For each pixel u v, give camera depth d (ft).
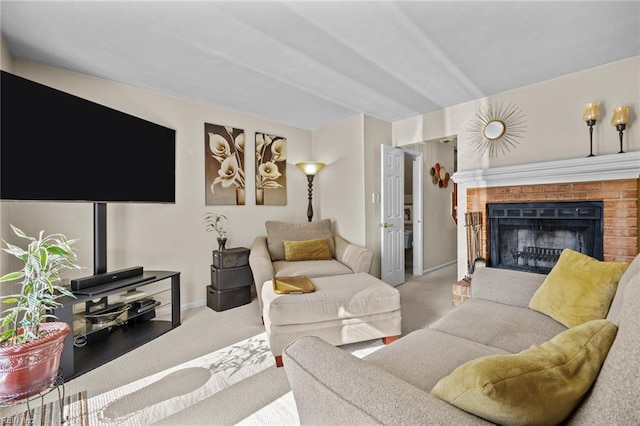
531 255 9.30
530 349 2.40
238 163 11.46
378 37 6.51
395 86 9.21
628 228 7.47
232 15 5.70
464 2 5.40
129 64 7.66
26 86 5.67
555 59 7.61
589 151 8.14
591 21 5.99
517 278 6.10
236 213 11.39
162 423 4.58
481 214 10.12
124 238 8.80
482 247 10.11
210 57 7.32
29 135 5.71
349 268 9.79
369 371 2.45
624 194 7.52
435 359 3.87
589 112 7.79
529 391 1.88
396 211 12.96
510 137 9.58
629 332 1.92
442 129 11.33
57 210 7.71
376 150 12.30
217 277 9.58
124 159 7.58
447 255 16.80
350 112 11.68
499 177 9.46
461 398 2.04
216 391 5.35
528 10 5.64
